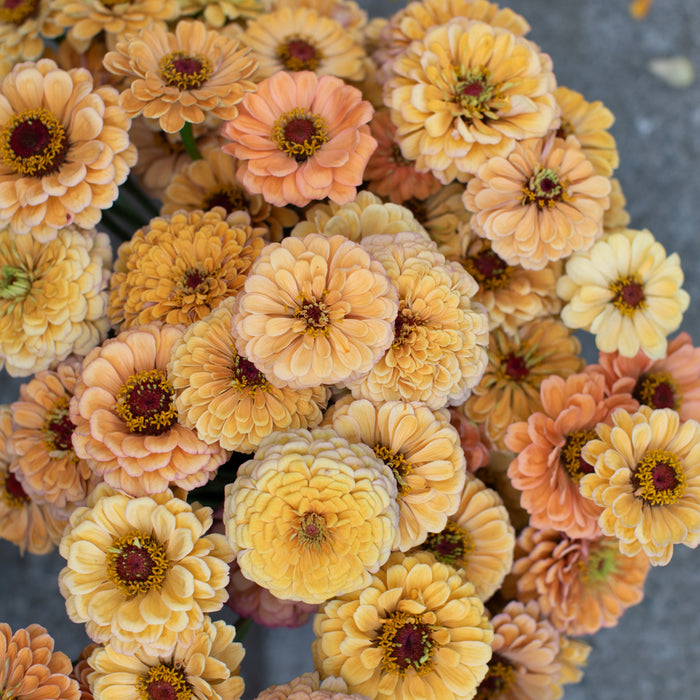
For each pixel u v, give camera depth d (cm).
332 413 67
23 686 65
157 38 72
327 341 65
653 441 70
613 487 69
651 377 75
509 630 71
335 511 64
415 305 67
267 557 64
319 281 65
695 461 70
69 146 70
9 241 71
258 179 70
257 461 64
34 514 75
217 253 69
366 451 65
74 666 70
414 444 67
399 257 67
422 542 69
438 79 72
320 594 64
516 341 75
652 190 120
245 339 65
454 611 67
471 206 72
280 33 77
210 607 65
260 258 65
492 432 74
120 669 67
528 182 72
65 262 69
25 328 69
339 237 65
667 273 75
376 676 67
